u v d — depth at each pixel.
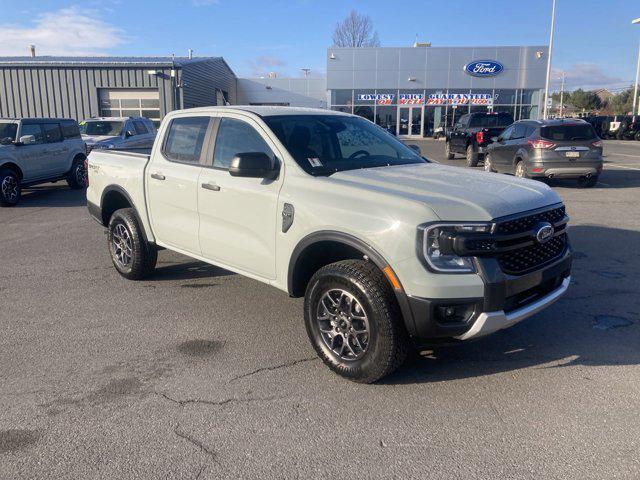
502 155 14.68
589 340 4.53
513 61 39.56
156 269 6.75
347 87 40.69
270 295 5.77
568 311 5.18
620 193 12.62
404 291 3.46
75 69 29.06
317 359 4.26
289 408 3.54
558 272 3.94
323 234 3.86
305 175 4.19
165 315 5.21
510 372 4.00
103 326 4.94
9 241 8.48
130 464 2.97
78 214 10.95
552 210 3.90
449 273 3.40
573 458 2.99
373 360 3.68
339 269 3.77
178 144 5.43
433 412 3.48
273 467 2.95
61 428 3.32
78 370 4.08
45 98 29.31
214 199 4.81
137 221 5.99
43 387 3.82
